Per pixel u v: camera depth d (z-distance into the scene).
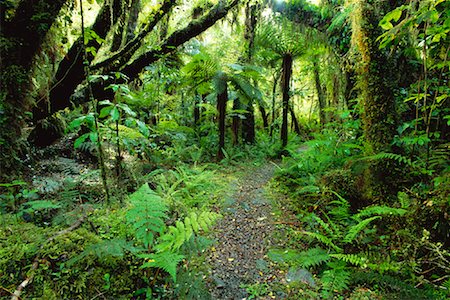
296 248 3.09
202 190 4.66
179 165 5.79
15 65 3.50
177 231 2.13
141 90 7.29
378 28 3.60
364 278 2.30
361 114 4.11
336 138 5.32
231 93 7.86
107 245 1.96
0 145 3.46
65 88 4.77
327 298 2.23
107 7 4.37
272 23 7.42
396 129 3.61
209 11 5.44
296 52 7.67
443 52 3.17
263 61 8.49
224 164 6.77
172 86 7.38
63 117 6.02
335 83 6.90
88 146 4.38
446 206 2.58
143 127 3.40
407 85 4.68
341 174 4.09
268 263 2.78
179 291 2.07
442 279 2.31
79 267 2.00
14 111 3.60
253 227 3.60
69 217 2.58
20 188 3.39
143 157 5.80
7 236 2.26
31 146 5.08
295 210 4.12
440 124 3.83
